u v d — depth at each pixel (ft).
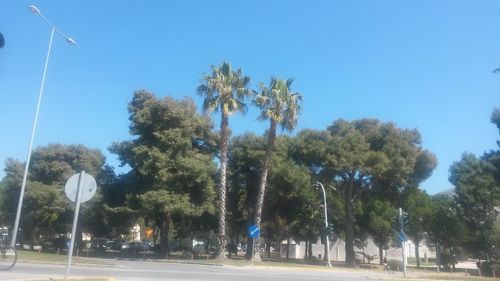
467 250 198.29
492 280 104.32
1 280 50.52
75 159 187.62
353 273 122.52
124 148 172.55
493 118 163.43
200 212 161.17
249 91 150.20
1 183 199.11
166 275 78.18
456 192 195.62
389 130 183.73
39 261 96.68
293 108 150.30
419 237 210.18
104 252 189.47
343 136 182.60
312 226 205.87
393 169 173.47
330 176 183.32
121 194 179.83
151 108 169.27
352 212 181.78
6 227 225.76
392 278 102.12
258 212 150.30
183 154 166.71
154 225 204.74
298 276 92.22
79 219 182.91
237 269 111.34
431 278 106.42
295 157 185.68
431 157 185.16
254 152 175.52
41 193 171.22
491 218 187.73
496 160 176.86
